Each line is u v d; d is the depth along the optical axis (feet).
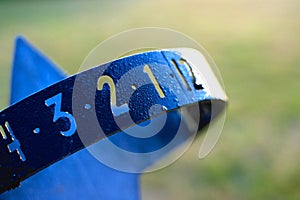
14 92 1.74
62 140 1.17
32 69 1.75
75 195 1.44
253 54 4.86
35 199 1.38
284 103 3.56
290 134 3.08
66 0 9.16
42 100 1.18
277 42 5.23
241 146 2.97
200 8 7.53
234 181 2.62
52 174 1.42
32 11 8.27
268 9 6.94
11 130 1.18
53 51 5.48
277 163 2.76
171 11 7.51
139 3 8.34
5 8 8.67
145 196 2.48
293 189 2.51
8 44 5.98
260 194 2.49
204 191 2.52
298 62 4.47
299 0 7.21
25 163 1.17
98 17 7.42
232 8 7.29
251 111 3.46
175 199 2.46
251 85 3.97
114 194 1.50
